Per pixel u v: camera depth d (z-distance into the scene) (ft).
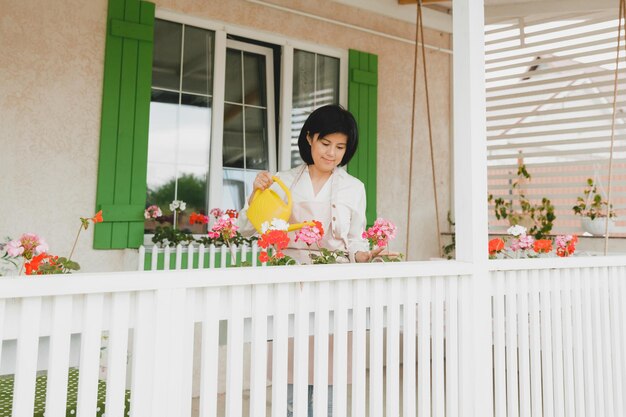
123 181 10.96
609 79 13.80
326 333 5.05
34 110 10.25
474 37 6.11
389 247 14.66
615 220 13.19
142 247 10.72
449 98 16.17
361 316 5.24
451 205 16.06
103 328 4.11
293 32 13.24
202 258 11.35
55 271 5.76
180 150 12.07
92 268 10.77
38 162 10.28
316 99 13.80
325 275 4.94
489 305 6.06
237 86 12.87
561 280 6.98
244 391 12.55
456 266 5.82
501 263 6.20
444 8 15.85
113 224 10.87
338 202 7.98
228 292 4.62
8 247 5.80
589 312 7.18
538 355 6.58
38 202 10.27
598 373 7.18
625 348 7.54
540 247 10.17
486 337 5.99
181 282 4.24
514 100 15.15
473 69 6.08
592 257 7.22
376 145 14.37
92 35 10.82
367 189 14.11
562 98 14.21
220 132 12.42
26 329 3.71
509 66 15.08
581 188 13.79
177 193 12.01
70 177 10.58
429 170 15.64
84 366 3.92
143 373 4.16
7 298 3.70
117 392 4.06
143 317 4.17
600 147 13.55
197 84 12.30
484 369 5.95
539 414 6.52
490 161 15.48
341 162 8.21
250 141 13.04
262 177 7.25
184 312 4.31
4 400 5.98
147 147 11.23
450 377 5.81
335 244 7.91
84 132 10.73
